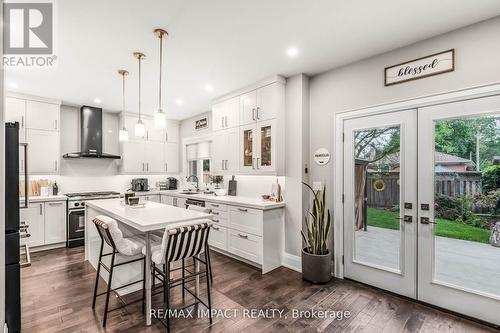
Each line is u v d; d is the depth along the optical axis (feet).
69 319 7.20
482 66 7.11
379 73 9.14
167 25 7.29
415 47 8.32
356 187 9.90
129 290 8.79
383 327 6.98
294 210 11.19
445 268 7.88
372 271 9.38
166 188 19.39
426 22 7.18
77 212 14.15
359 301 8.36
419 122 8.29
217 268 11.14
